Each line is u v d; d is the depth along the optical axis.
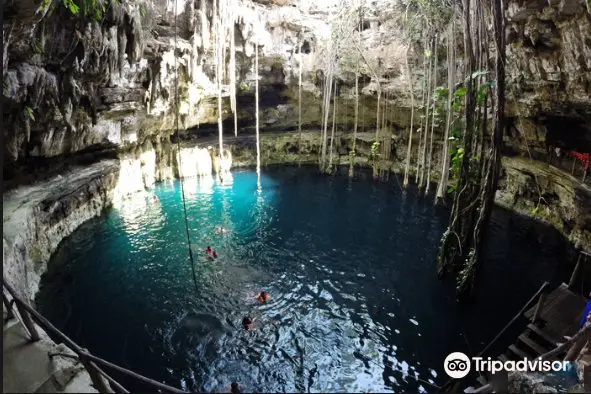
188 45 20.22
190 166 23.38
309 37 25.69
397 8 22.00
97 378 5.36
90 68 13.95
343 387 9.12
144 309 11.52
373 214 19.30
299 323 11.23
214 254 14.57
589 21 10.84
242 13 22.55
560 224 15.57
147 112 19.52
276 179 24.06
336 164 26.23
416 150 23.45
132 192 19.97
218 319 11.23
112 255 14.40
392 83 23.48
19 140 12.62
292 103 27.84
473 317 11.47
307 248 15.77
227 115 26.14
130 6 14.92
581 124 14.80
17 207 12.50
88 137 16.41
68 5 10.93
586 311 7.38
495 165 10.71
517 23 13.62
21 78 11.26
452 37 15.68
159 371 9.31
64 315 11.05
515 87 16.09
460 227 12.95
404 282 13.38
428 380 9.31
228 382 9.11
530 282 13.18
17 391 5.44
